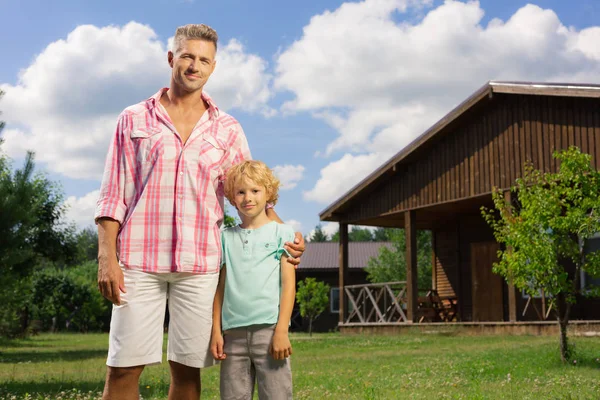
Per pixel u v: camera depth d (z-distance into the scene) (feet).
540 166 52.29
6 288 45.21
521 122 54.08
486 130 56.90
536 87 50.78
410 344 47.50
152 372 30.07
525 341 42.70
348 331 68.23
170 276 10.93
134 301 10.76
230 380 11.05
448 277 72.33
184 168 11.10
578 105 50.01
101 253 10.72
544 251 29.37
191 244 10.91
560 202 29.63
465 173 58.34
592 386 21.04
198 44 11.27
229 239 11.44
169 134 11.19
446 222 73.31
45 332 132.26
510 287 53.01
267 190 11.52
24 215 42.06
